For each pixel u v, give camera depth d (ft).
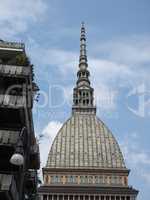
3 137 124.26
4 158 125.70
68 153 602.03
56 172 574.15
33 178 173.88
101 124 645.51
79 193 549.13
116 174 577.84
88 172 577.43
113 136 628.28
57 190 548.72
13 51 147.54
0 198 116.98
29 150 159.53
